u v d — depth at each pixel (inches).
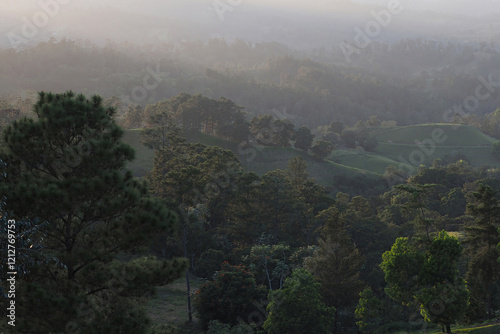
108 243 717.3
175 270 725.9
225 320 1619.1
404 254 1448.1
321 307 1475.1
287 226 2544.3
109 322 671.1
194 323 1651.1
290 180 3307.1
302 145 5812.0
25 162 723.4
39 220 671.8
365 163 6742.1
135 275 700.7
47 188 645.3
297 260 2006.6
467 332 1317.7
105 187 699.4
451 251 1374.3
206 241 2246.6
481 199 1619.1
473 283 1616.6
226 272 1697.8
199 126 5689.0
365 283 1978.3
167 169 2819.9
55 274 712.4
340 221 1863.9
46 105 730.2
